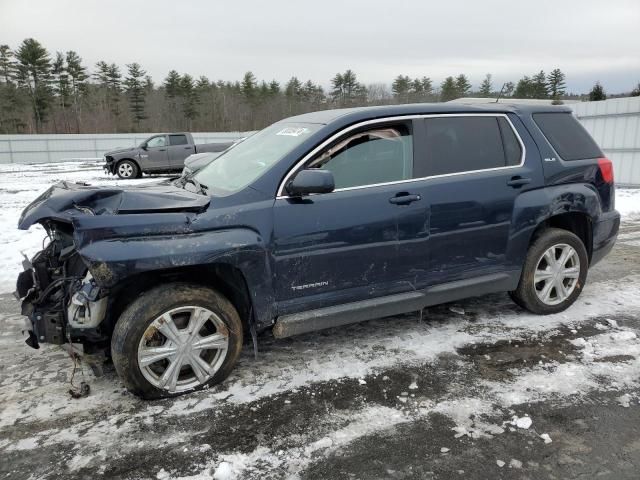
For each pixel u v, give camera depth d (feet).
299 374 11.14
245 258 10.11
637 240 24.91
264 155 11.80
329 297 11.24
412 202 11.70
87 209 9.43
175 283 10.07
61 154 106.32
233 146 14.61
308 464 8.19
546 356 11.89
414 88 231.71
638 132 48.06
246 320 11.25
